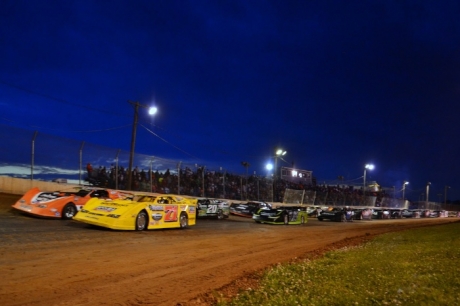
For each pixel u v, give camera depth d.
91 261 8.90
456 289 6.70
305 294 6.71
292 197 46.31
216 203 26.45
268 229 21.36
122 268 8.51
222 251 12.18
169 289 7.14
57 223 15.05
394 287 6.94
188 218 18.09
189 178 33.44
